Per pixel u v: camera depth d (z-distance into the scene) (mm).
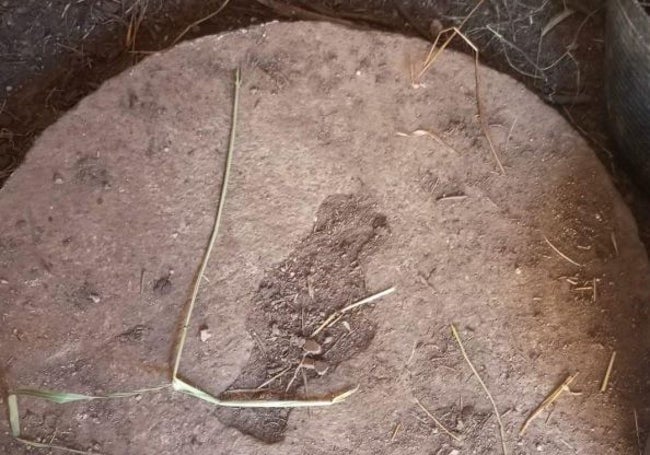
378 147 686
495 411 707
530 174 696
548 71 761
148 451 690
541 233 698
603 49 761
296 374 707
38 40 735
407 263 699
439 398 707
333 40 682
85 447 686
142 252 678
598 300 699
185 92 673
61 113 698
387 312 704
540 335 702
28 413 682
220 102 676
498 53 755
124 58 735
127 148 671
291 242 695
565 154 699
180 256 682
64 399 678
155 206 676
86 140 668
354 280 704
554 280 699
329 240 700
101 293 677
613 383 701
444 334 703
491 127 692
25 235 667
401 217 696
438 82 688
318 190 690
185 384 684
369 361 705
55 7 734
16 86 734
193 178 678
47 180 667
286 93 679
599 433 704
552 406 705
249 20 737
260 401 697
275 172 685
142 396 689
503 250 697
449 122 689
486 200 694
